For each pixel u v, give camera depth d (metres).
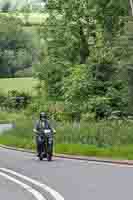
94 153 46.66
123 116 78.88
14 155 48.78
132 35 79.31
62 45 95.19
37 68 96.94
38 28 99.44
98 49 86.25
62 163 39.59
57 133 61.31
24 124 78.69
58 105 87.38
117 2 89.44
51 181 29.00
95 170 33.97
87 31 92.50
